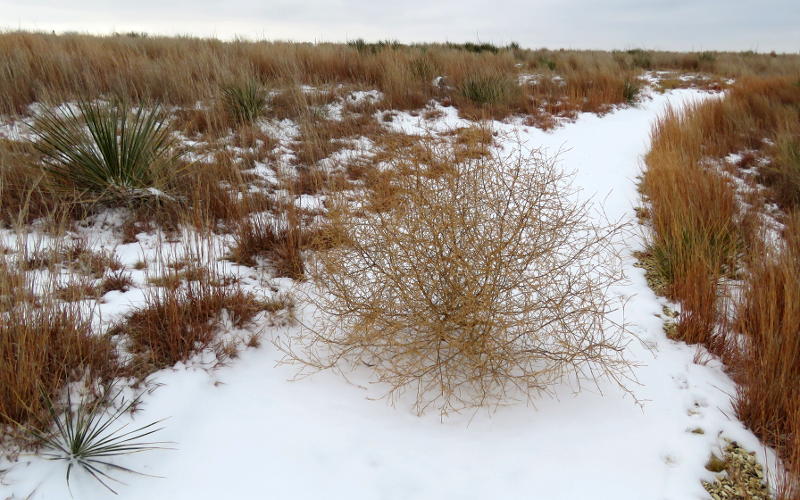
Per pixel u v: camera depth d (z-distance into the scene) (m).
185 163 5.18
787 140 7.38
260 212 4.70
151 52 9.99
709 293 3.56
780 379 2.64
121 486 2.14
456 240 2.70
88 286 3.13
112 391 2.50
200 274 3.17
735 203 5.48
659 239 4.72
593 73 13.15
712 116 9.06
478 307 2.57
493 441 2.52
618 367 3.08
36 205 4.04
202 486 2.20
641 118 11.04
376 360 3.03
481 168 2.91
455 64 11.63
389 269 2.77
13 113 6.09
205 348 2.91
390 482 2.28
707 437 2.57
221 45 11.20
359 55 11.35
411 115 8.86
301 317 3.40
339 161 6.15
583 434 2.57
